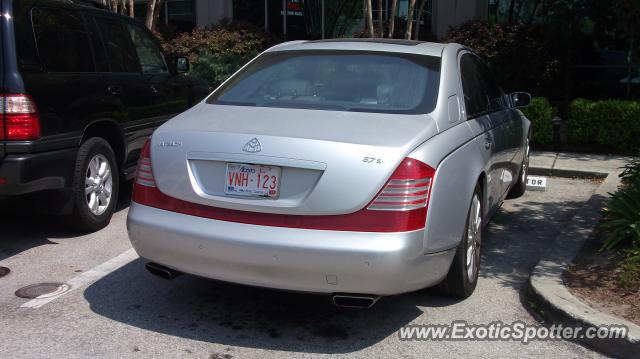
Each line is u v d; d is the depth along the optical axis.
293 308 4.42
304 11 15.32
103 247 5.62
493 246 5.84
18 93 5.02
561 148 10.29
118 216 6.63
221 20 14.59
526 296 4.62
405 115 4.18
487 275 5.09
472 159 4.40
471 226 4.51
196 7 15.92
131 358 3.68
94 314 4.26
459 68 4.98
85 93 5.80
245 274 3.69
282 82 4.68
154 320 4.19
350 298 3.67
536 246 5.85
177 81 7.76
